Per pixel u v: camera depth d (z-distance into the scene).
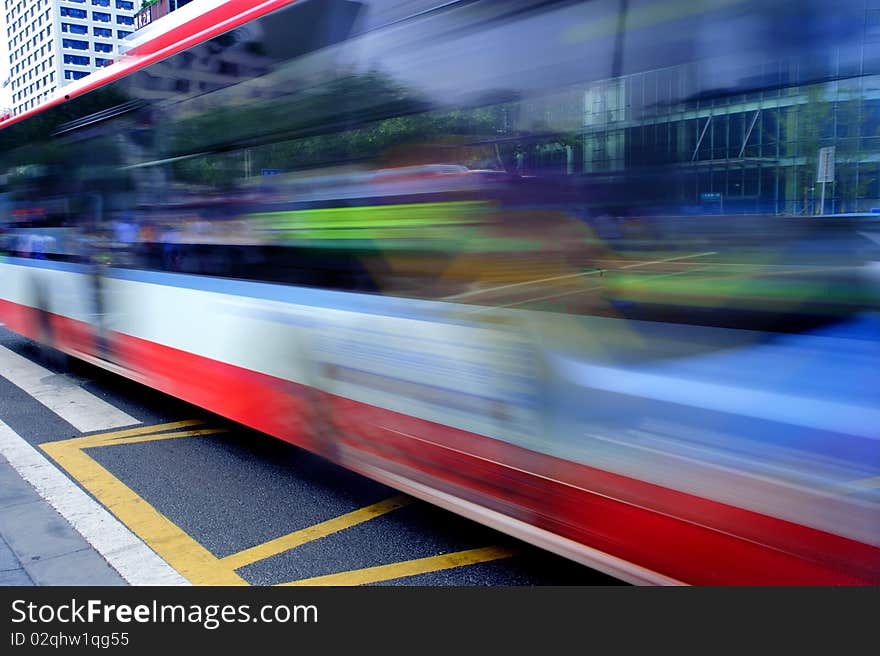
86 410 6.71
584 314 2.64
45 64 150.88
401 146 3.36
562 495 2.77
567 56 2.66
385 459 3.64
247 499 4.55
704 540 2.32
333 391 3.94
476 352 3.09
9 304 8.88
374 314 3.61
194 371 5.16
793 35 2.11
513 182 2.87
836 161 2.04
